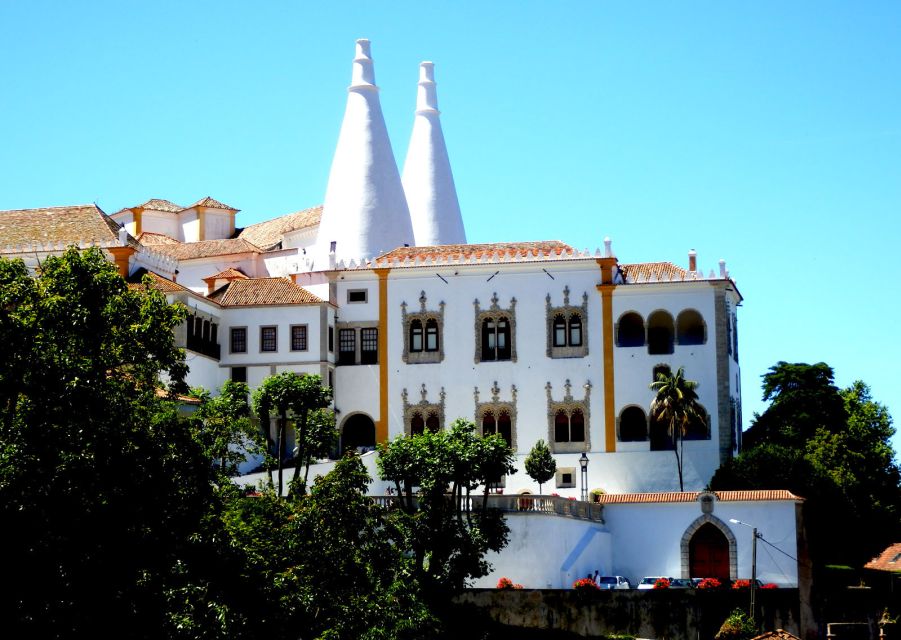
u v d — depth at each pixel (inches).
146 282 2030.0
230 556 1909.4
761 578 3238.2
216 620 1827.0
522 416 4042.8
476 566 2891.2
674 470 3937.0
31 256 4010.8
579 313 4050.2
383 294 4153.5
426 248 4244.6
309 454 3550.7
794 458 3631.9
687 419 3823.8
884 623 2992.1
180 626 1785.2
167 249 4980.3
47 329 1827.0
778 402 4234.7
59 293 1868.8
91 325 1855.3
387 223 4566.9
